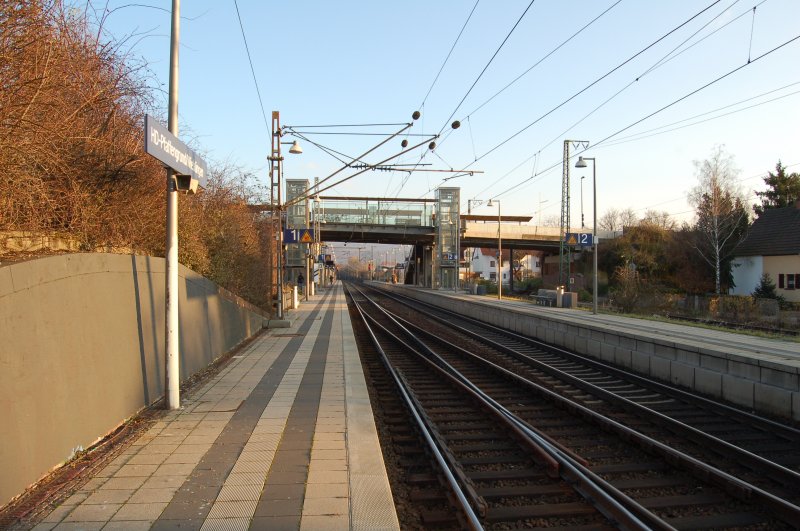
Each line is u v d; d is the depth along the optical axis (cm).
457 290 4906
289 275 4319
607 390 973
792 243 3625
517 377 1027
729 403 916
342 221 5088
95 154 749
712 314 2877
